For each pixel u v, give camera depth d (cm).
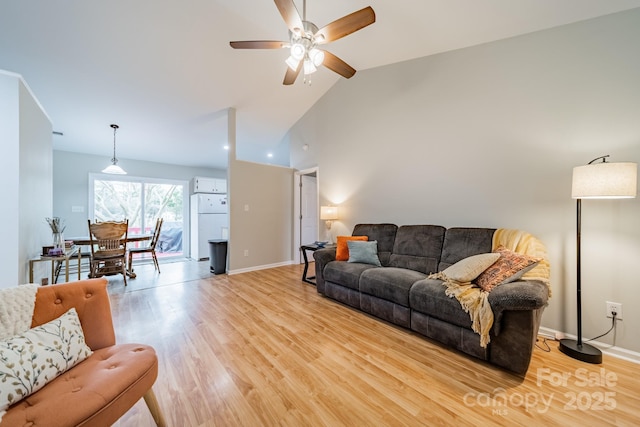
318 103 453
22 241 238
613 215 183
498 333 161
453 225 274
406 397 142
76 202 504
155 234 450
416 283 216
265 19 264
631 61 176
